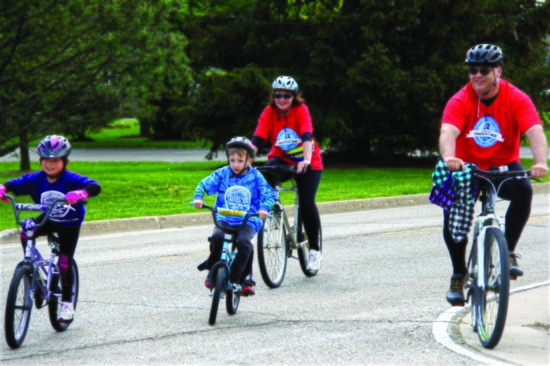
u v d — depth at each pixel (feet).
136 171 181.68
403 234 85.66
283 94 59.26
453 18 176.86
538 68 190.19
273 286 58.80
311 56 180.65
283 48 194.49
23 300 43.88
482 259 41.65
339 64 179.93
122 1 118.42
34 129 127.65
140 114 132.36
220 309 52.31
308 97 187.93
